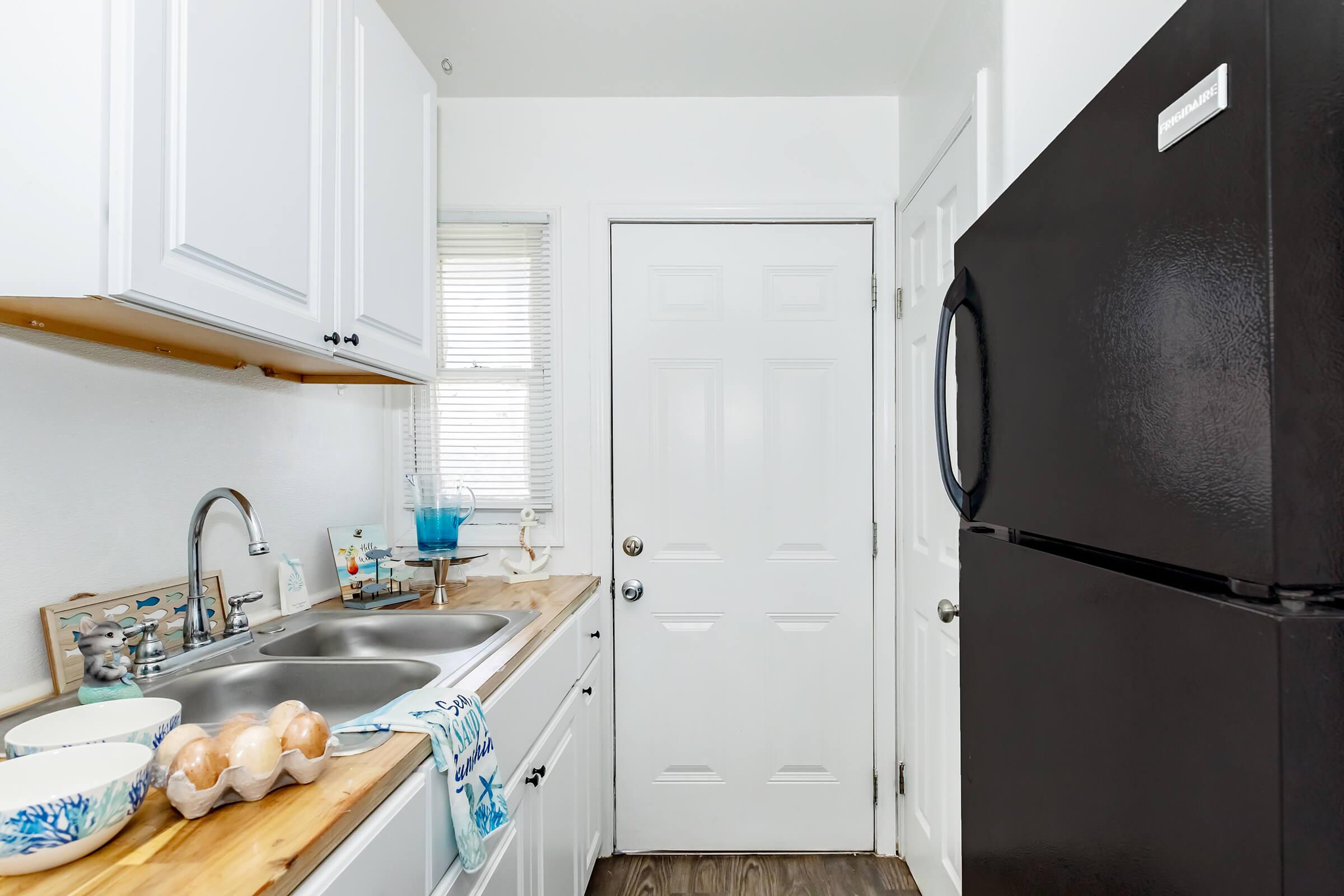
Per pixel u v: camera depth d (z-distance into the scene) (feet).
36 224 2.62
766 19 6.05
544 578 6.98
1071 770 2.08
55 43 2.60
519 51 6.51
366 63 4.54
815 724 7.27
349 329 4.35
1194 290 1.50
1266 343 1.30
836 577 7.28
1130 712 1.76
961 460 3.14
